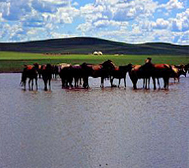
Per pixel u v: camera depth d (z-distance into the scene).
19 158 11.47
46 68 33.31
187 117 18.50
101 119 18.02
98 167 10.64
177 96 28.16
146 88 34.84
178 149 12.34
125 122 17.16
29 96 28.22
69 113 19.88
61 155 11.78
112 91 32.19
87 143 13.18
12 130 15.40
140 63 84.50
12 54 150.00
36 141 13.48
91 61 93.19
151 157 11.51
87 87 35.94
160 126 16.14
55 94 29.62
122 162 11.04
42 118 18.28
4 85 38.53
